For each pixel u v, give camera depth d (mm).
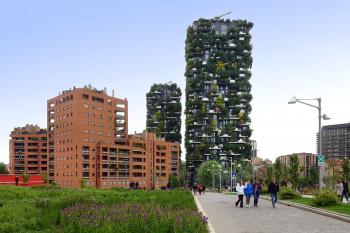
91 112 143000
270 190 29594
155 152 176750
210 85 184000
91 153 141250
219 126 181250
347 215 20609
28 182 64625
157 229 12070
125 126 158750
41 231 13719
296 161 72188
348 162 72562
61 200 21016
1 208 19406
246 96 183375
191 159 177125
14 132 176250
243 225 17938
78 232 11859
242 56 187375
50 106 150625
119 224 11930
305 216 22234
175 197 27500
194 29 188625
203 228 12047
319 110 31656
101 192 38188
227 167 163125
